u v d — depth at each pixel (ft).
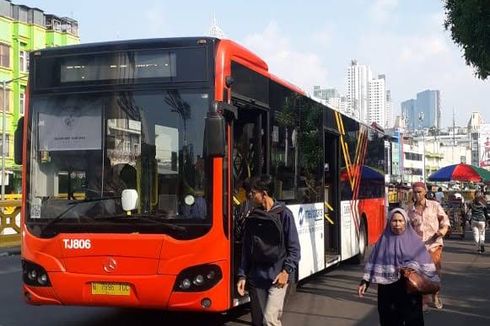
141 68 23.20
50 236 23.15
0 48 197.16
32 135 23.91
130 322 28.35
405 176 356.59
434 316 29.71
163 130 22.76
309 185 33.83
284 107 29.91
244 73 25.05
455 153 422.00
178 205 22.34
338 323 27.96
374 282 19.77
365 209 48.93
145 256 22.12
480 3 45.21
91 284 22.53
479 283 40.14
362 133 48.37
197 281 21.91
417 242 19.72
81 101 23.57
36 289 23.16
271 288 18.90
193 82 22.76
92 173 23.13
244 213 24.16
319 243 35.58
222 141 21.17
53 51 24.09
